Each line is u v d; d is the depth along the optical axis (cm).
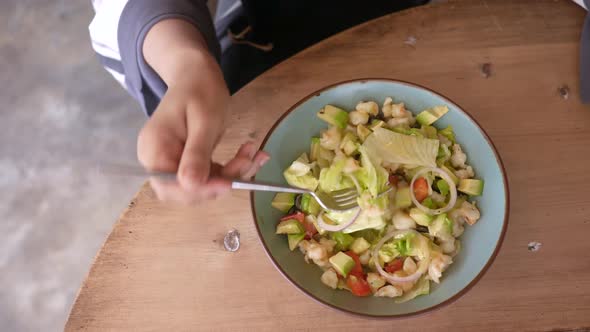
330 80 52
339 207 44
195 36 47
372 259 45
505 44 53
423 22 55
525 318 43
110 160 106
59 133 110
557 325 43
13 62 118
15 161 108
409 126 48
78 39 119
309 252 44
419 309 41
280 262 44
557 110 50
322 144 47
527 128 50
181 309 45
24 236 103
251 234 47
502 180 43
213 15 75
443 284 43
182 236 48
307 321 44
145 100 53
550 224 46
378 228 45
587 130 50
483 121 50
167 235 48
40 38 120
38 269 101
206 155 36
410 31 54
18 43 120
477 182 45
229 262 47
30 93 114
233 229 48
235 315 45
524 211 47
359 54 53
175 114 39
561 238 46
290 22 70
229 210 48
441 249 44
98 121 110
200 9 51
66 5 122
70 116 111
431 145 45
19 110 113
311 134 49
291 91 52
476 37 54
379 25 55
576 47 53
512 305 44
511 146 49
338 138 47
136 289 46
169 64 44
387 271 45
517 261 45
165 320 45
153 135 38
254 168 41
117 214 103
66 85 114
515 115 50
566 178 48
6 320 98
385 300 43
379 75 52
